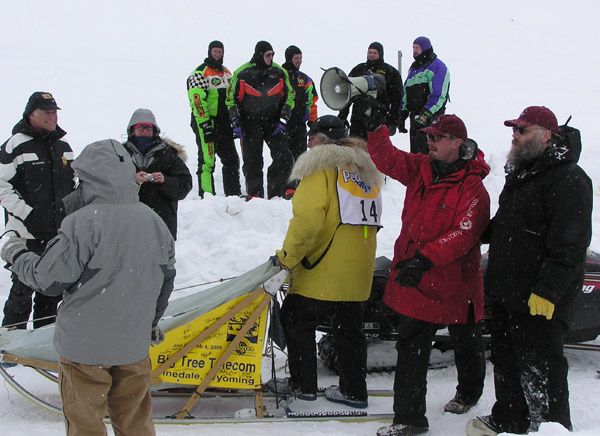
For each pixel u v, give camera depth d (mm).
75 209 3389
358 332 4594
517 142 3787
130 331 3236
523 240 3799
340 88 4344
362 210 4422
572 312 3867
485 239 4246
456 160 4141
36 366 4348
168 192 5414
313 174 4383
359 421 4395
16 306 5512
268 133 8516
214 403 4676
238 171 9219
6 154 5359
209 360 4301
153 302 3338
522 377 3883
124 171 3275
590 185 3754
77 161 3279
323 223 4363
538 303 3631
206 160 9016
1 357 4363
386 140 4285
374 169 4496
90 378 3201
